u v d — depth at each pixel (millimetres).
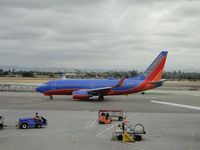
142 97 95062
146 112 57438
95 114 52969
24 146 29672
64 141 32094
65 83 81812
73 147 29500
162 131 38750
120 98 89062
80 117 49281
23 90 113688
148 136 35500
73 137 34219
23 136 34469
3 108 60125
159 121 46781
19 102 72625
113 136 33844
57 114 52562
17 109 58750
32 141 31922
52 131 37625
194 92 125438
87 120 46344
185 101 82062
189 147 30359
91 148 29234
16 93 101938
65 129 39031
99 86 81688
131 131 34125
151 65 85688
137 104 71938
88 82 82188
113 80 83375
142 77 85688
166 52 86062
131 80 84688
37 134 35656
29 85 140625
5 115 50438
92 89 80438
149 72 85688
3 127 40031
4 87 122188
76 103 72125
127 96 98250
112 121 46062
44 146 29750
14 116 49406
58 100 79250
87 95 78125
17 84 151125
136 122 45562
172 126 42406
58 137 34125
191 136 35812
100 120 43500
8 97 86250
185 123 45125
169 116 52469
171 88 158250
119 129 36781
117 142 32125
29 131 37500
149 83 84562
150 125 43094
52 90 81625
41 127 40125
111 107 64562
